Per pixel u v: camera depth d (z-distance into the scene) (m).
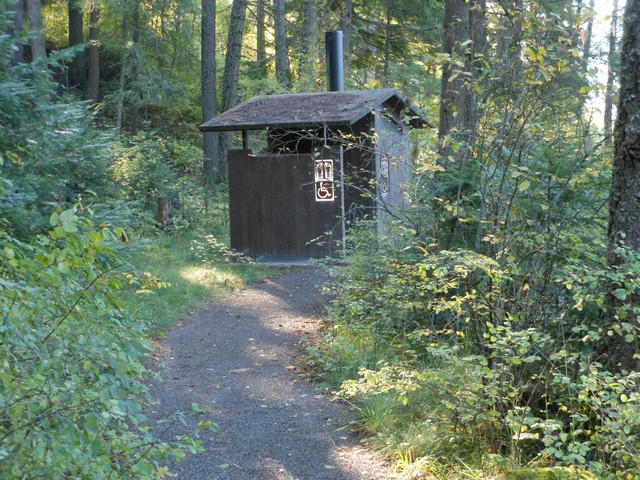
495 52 5.67
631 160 4.93
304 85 22.53
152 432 5.31
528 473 4.38
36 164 7.55
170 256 13.06
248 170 13.41
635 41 4.88
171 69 27.55
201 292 10.55
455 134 5.61
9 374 2.49
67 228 2.48
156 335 8.23
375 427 5.40
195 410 3.37
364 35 27.80
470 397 4.73
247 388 6.60
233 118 12.63
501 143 5.24
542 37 5.21
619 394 4.27
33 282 2.72
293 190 13.19
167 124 29.05
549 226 5.39
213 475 4.67
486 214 5.52
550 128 5.77
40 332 2.75
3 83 7.09
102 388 2.84
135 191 16.05
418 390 5.85
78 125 8.31
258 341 8.33
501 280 4.99
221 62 32.59
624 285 4.99
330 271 8.98
